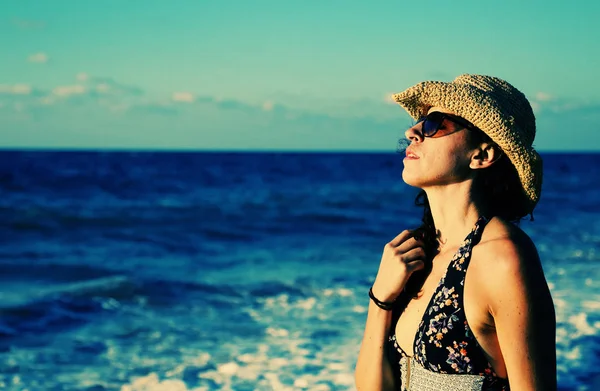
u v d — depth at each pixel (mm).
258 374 7305
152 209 31750
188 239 22266
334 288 12742
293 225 27047
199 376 7355
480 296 2002
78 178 52094
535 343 1927
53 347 8867
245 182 55844
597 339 8289
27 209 29594
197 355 8211
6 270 15742
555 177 72312
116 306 11523
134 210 31031
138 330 9734
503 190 2229
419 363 2156
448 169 2168
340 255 18281
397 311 2330
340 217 30203
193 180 56250
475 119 2113
